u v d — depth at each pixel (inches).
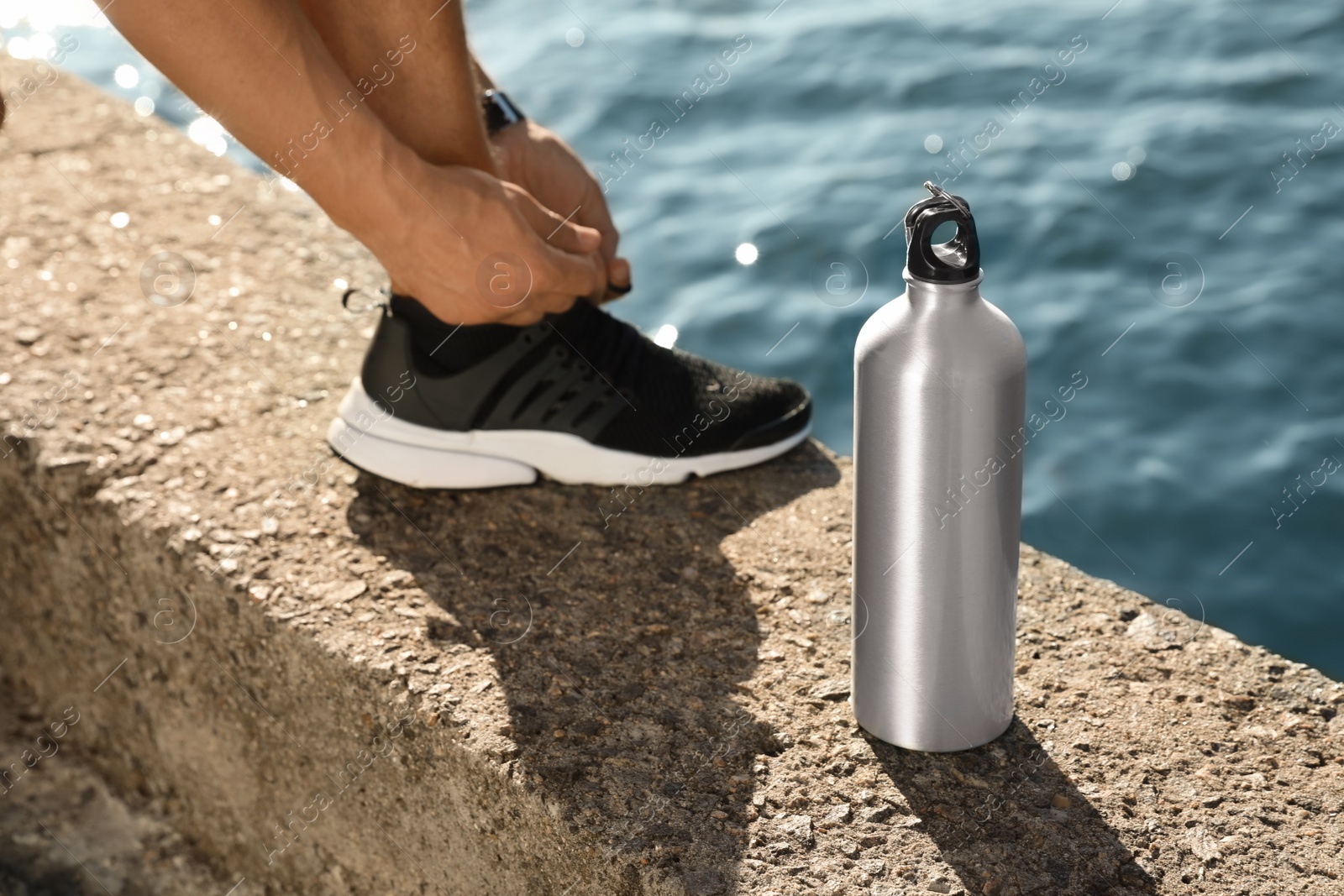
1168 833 49.3
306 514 69.1
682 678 58.4
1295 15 238.8
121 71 228.1
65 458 72.1
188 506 69.1
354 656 59.1
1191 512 137.9
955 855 48.6
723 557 67.2
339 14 61.4
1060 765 52.7
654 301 175.8
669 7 276.1
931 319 46.6
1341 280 168.7
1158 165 195.9
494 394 69.9
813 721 55.5
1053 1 259.1
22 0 142.8
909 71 233.8
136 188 102.3
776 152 211.5
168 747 72.1
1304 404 150.7
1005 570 49.7
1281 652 123.3
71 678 77.1
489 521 69.7
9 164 105.3
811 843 49.3
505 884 55.5
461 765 54.8
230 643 65.2
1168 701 56.2
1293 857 48.1
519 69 247.6
